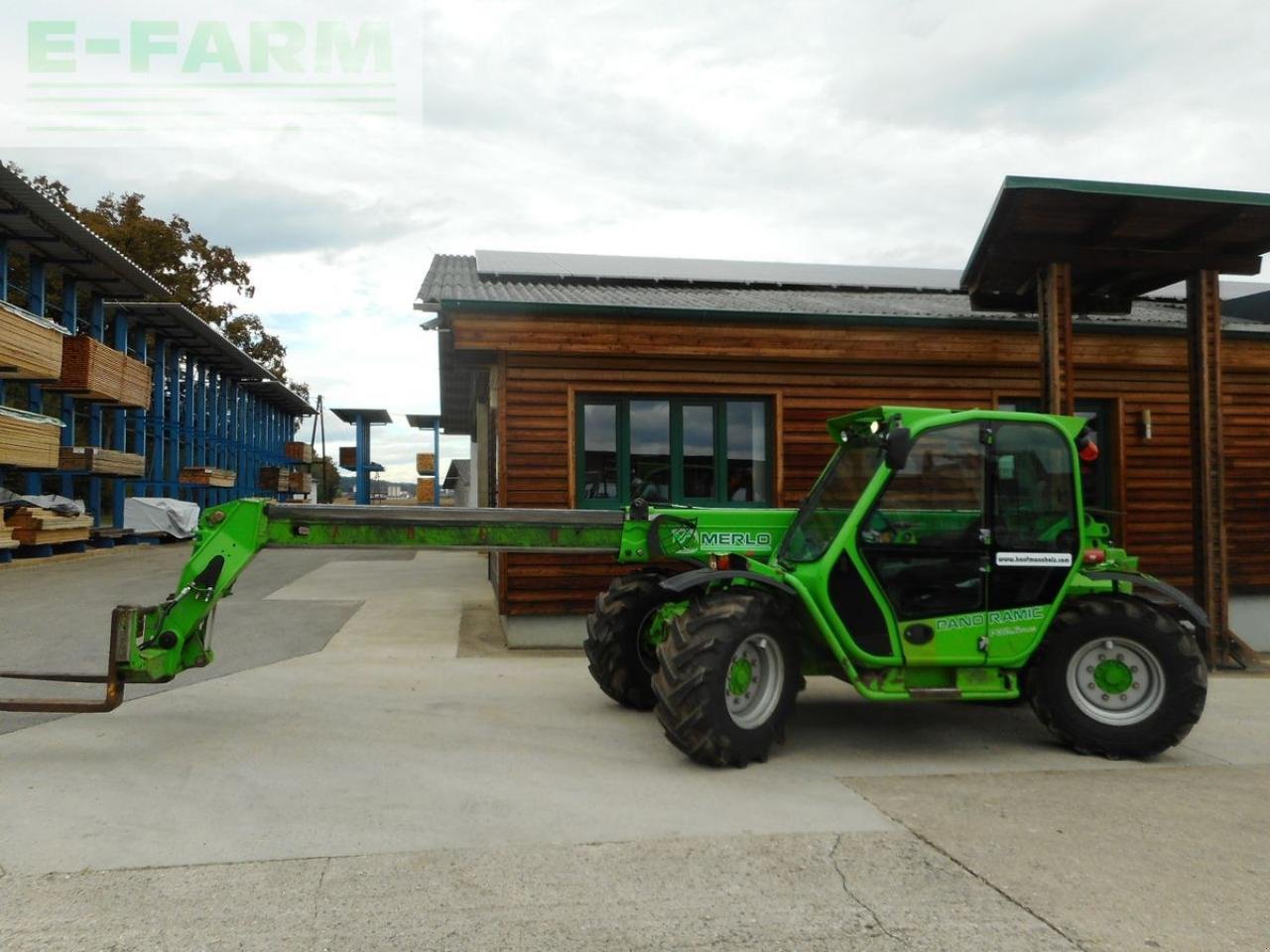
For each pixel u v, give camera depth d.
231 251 36.34
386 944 2.85
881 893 3.27
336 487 54.53
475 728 5.55
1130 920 3.08
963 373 9.62
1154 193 7.35
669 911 3.10
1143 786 4.65
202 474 24.44
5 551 14.97
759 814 4.09
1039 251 8.02
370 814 4.02
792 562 5.37
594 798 4.28
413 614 10.29
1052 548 5.31
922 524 5.18
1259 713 6.59
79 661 7.18
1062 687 5.22
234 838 3.72
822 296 11.46
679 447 9.16
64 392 17.17
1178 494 10.01
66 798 4.17
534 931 2.95
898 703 6.65
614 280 11.27
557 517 5.62
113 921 2.98
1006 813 4.18
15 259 22.83
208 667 7.24
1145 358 9.77
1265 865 3.58
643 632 6.07
